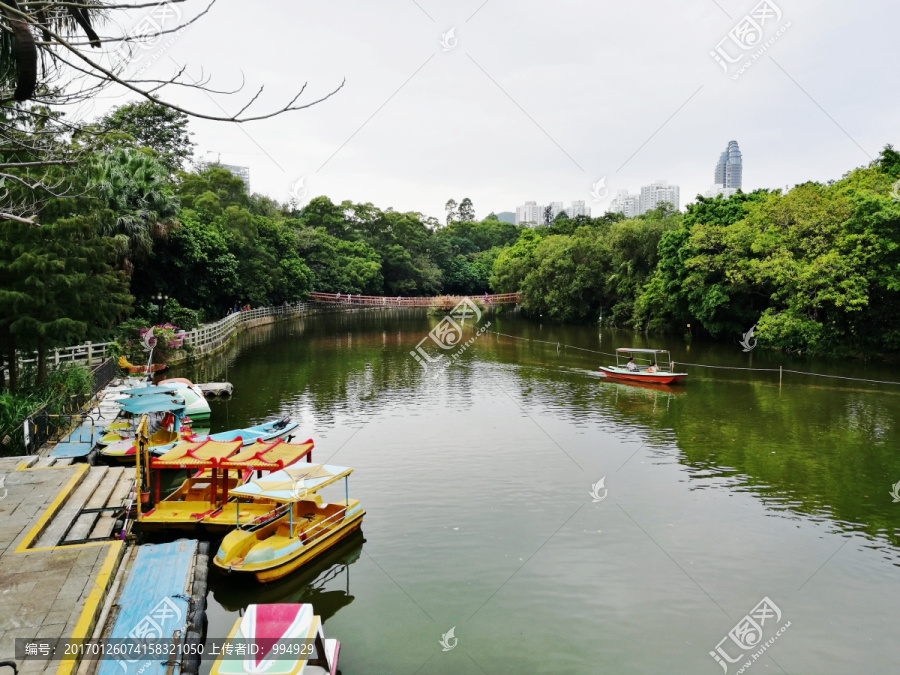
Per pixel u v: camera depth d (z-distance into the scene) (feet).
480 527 44.37
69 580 30.14
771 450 61.36
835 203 117.08
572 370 109.40
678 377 93.56
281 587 36.45
